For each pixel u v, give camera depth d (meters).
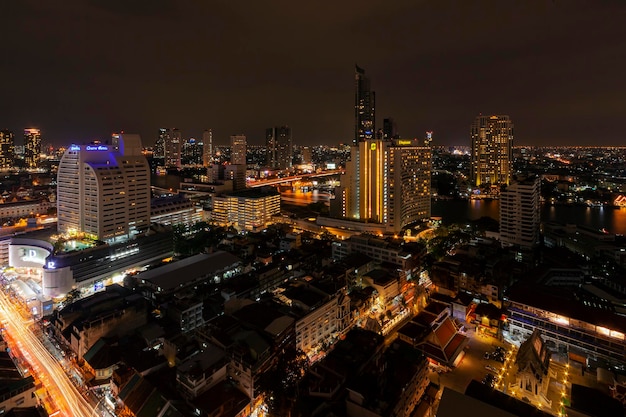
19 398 96.19
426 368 104.00
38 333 138.25
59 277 162.75
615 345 110.00
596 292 165.88
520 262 189.62
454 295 158.25
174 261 184.25
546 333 122.38
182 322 132.00
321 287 134.50
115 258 186.12
